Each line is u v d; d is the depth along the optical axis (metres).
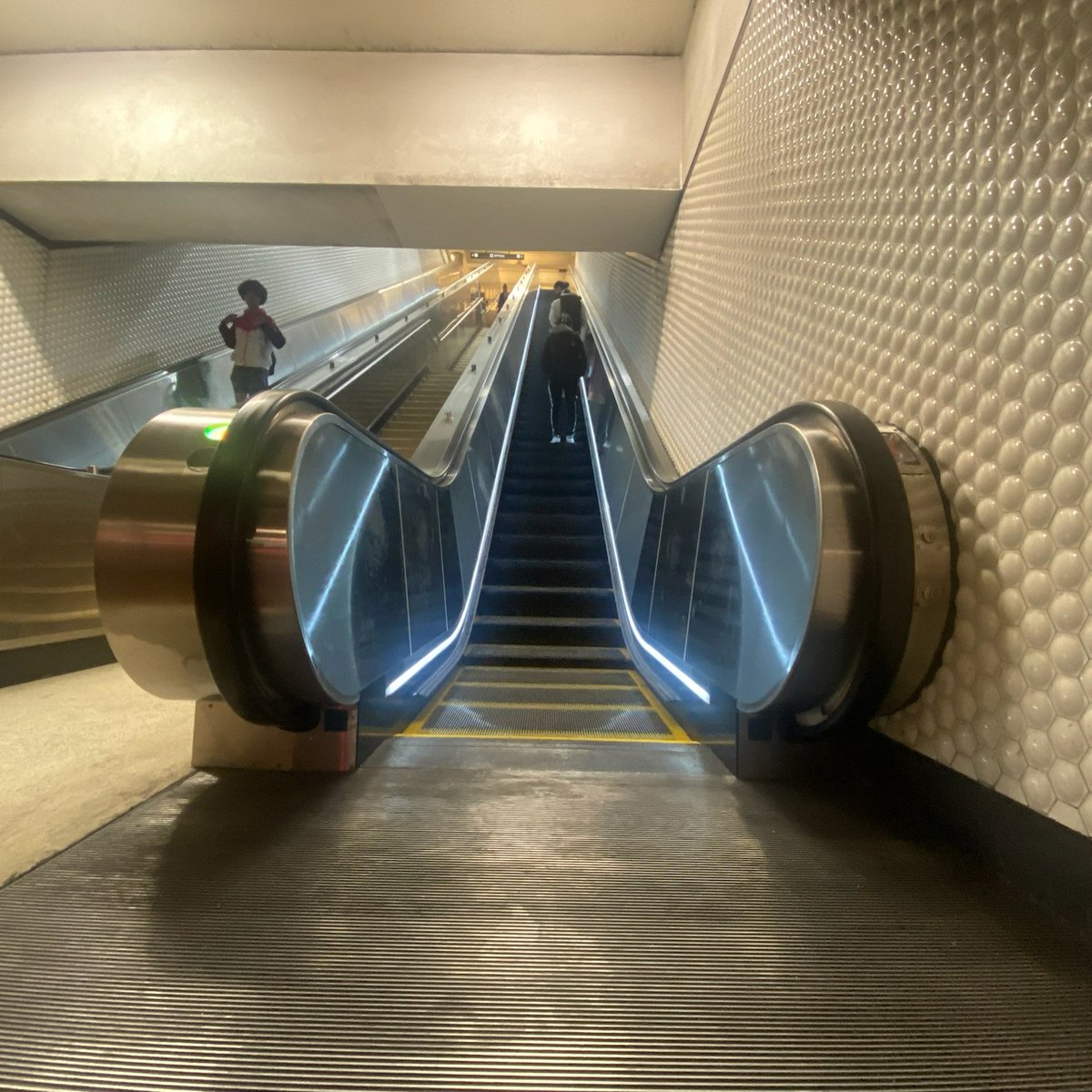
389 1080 0.96
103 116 5.10
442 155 5.13
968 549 1.76
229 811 1.88
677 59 5.18
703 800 2.03
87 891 1.45
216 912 1.38
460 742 2.64
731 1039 1.06
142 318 6.71
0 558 3.51
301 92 5.12
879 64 2.23
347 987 1.15
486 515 5.61
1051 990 1.20
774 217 3.17
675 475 4.16
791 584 1.95
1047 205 1.52
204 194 5.25
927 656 1.83
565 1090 0.95
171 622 1.92
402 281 14.72
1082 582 1.40
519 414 8.73
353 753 2.24
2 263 5.39
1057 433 1.48
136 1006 1.10
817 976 1.21
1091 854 1.35
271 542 1.85
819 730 2.02
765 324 3.24
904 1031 1.09
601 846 1.71
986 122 1.71
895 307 2.11
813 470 1.81
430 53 5.16
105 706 3.12
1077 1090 0.98
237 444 1.89
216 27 4.92
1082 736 1.38
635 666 4.14
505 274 21.47
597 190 5.13
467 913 1.39
